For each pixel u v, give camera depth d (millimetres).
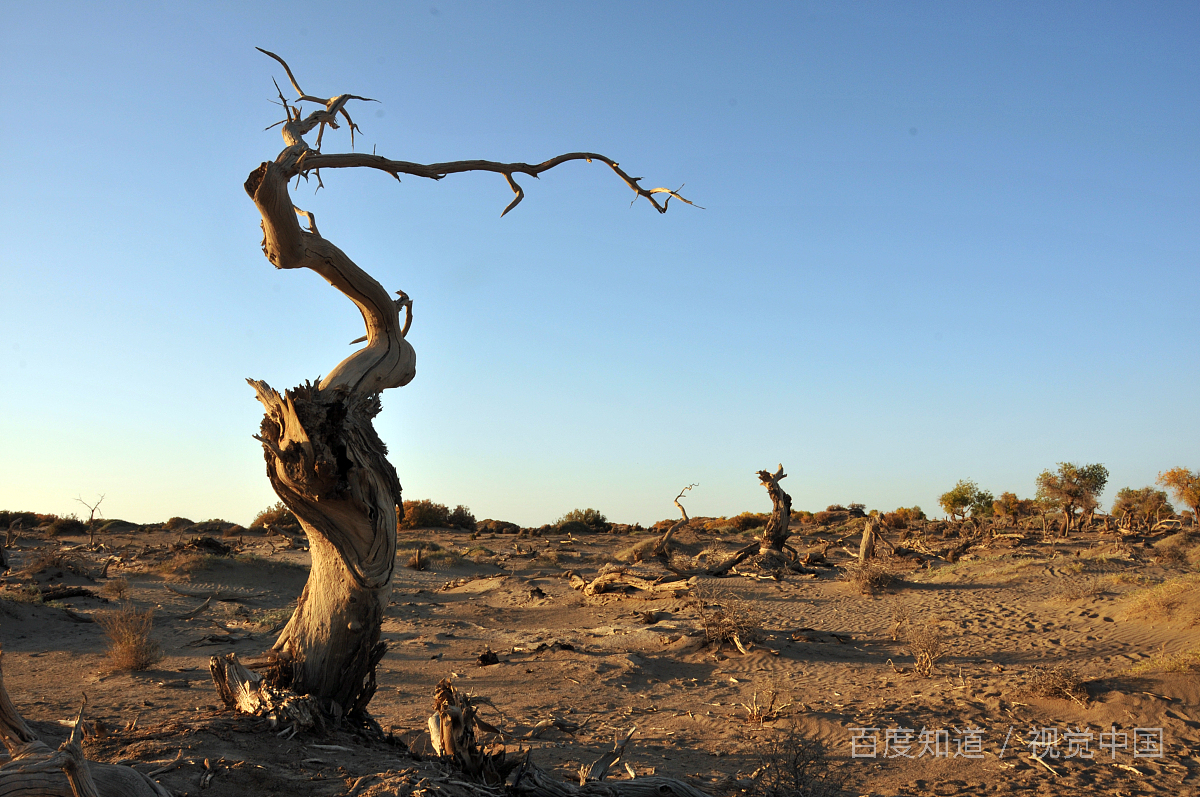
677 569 31156
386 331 7391
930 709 10977
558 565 41406
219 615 22062
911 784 8258
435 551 45781
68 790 3969
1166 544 35688
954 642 17312
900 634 18594
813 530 60625
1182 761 8656
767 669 15289
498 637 20344
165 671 14227
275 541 50000
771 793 7480
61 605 20750
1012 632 18141
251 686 6828
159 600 24438
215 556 31891
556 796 5758
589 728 10789
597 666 15641
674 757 9203
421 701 12445
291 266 6676
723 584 29375
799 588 28781
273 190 5980
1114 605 19500
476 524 70625
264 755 5703
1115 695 10578
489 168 6777
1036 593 24188
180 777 4961
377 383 7125
